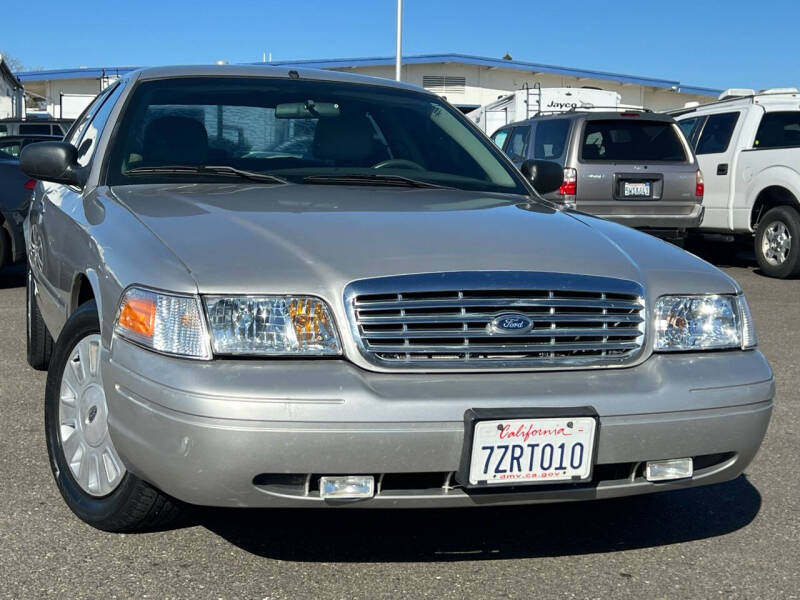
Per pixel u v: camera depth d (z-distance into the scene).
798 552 3.29
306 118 4.27
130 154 3.95
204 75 4.42
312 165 4.06
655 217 10.77
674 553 3.26
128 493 3.08
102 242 3.21
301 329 2.73
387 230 3.10
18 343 6.39
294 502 2.69
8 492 3.64
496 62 39.78
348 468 2.63
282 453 2.59
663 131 10.96
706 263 3.35
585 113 10.85
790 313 8.59
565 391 2.78
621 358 2.95
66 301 3.76
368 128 4.33
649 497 3.79
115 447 2.89
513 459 2.71
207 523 3.37
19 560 3.05
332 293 2.77
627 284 3.00
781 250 10.97
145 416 2.71
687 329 3.05
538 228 3.32
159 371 2.69
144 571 3.00
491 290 2.84
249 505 2.68
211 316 2.71
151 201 3.46
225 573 3.00
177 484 2.68
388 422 2.62
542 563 3.14
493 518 3.52
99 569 3.00
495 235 3.15
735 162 11.45
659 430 2.84
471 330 2.81
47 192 4.73
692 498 3.80
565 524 3.48
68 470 3.41
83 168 4.09
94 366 3.29
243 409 2.58
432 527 3.41
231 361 2.69
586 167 10.59
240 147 4.08
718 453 2.99
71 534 3.26
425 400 2.66
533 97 19.86
